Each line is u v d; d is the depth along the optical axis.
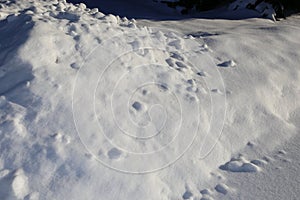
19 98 3.52
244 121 4.42
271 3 10.31
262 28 7.66
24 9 6.15
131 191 3.11
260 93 4.96
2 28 4.83
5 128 3.24
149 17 9.23
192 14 10.30
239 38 6.42
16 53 3.77
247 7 10.26
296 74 5.70
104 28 4.80
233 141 4.11
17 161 3.06
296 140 4.36
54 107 3.48
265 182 3.51
